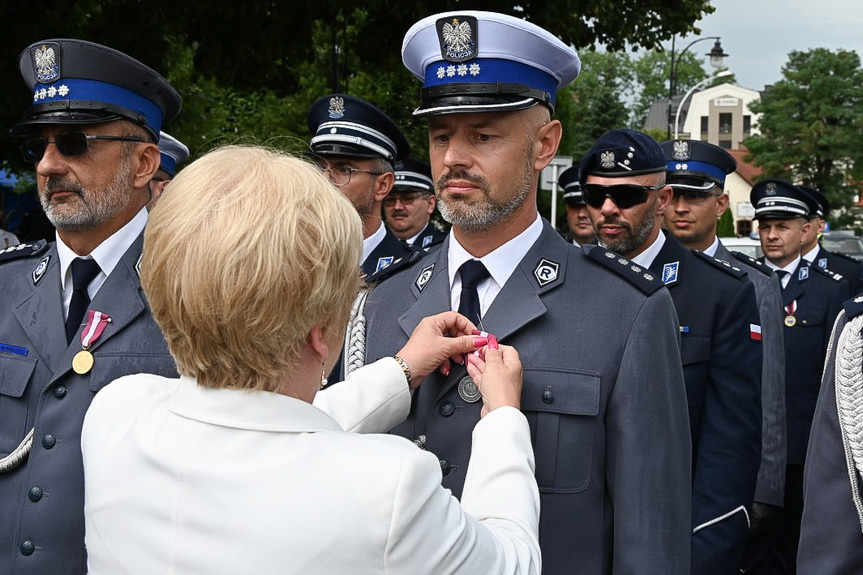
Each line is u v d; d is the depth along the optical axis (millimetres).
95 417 1846
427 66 2477
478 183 2406
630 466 2369
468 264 2568
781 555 5520
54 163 2707
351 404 2254
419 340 2375
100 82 2742
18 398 2668
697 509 3508
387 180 4711
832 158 57312
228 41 11477
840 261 7703
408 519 1567
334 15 11305
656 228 4148
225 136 2146
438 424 2420
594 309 2461
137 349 2635
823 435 2420
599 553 2371
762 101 61469
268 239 1606
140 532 1645
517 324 2443
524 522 1838
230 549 1571
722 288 3840
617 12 12750
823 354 6281
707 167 5270
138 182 2842
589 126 61344
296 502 1577
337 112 4613
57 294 2756
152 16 10984
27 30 10547
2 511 2615
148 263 1666
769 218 6926
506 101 2385
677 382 2496
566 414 2373
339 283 1692
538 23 11352
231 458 1634
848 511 2354
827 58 57469
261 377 1677
